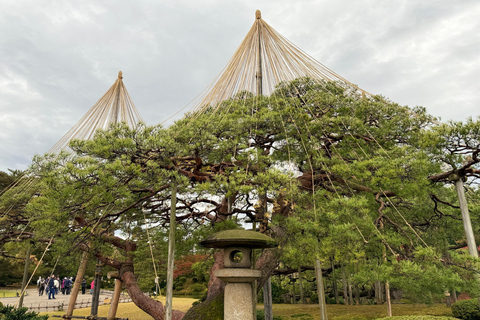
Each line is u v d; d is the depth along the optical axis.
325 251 9.16
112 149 10.58
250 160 11.02
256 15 16.44
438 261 8.72
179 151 11.09
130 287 16.62
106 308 25.31
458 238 18.47
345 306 26.34
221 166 12.49
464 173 13.23
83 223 13.91
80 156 11.04
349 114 14.48
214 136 11.73
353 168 11.52
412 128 14.05
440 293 8.15
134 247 18.03
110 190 10.66
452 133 10.98
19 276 43.56
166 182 12.66
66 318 19.03
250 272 9.66
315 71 15.76
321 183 13.42
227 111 13.91
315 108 14.87
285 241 11.18
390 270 8.38
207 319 11.20
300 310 24.28
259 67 15.58
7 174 32.84
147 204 15.97
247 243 9.80
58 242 14.11
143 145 10.85
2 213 15.89
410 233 13.69
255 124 12.85
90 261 22.33
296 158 12.72
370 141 14.20
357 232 9.80
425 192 11.15
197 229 15.89
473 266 8.80
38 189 15.07
